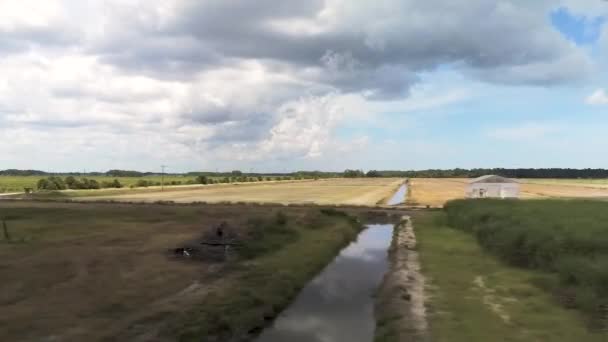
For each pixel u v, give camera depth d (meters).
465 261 24.97
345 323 16.89
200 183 154.50
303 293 21.00
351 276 24.53
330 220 43.94
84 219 41.19
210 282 20.03
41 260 23.44
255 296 18.30
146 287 18.92
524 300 17.23
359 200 77.88
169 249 26.92
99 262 23.27
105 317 15.15
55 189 102.44
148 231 34.12
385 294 19.41
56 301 16.75
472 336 13.78
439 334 14.12
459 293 18.59
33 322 14.51
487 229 30.78
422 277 21.62
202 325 14.75
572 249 20.77
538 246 22.64
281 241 31.12
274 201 74.25
